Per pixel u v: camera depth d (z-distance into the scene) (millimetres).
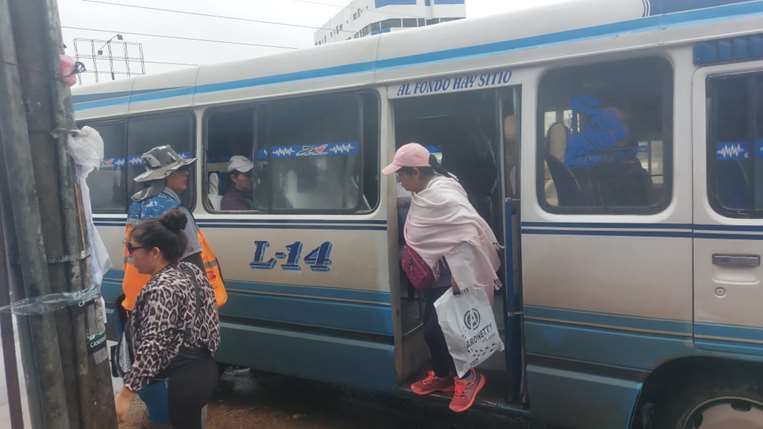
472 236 3338
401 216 3906
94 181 5281
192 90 4652
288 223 4164
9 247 2504
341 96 3967
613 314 3123
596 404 3201
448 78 3557
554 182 3289
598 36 3119
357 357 3951
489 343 3416
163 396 3406
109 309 5137
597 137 3182
